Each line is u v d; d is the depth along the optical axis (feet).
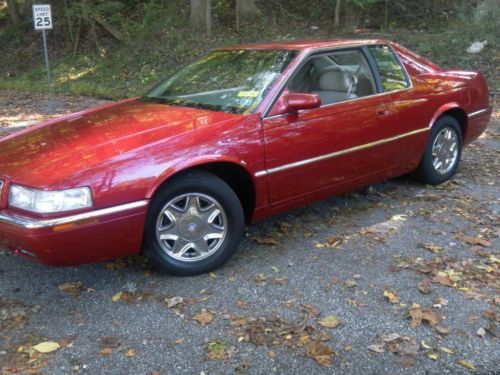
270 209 13.03
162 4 58.75
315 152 13.37
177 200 11.34
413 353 9.11
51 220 9.78
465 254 12.96
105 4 57.47
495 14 47.03
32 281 11.76
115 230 10.43
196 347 9.32
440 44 45.34
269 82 13.12
